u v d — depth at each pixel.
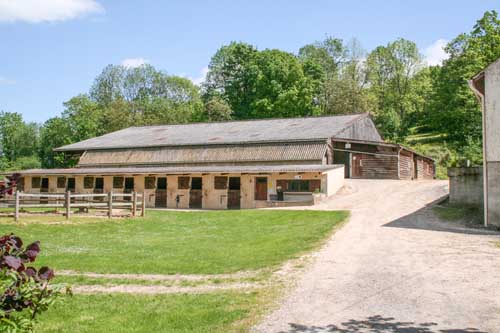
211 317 8.14
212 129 51.09
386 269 11.68
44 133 82.38
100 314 8.56
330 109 70.94
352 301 8.95
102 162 49.00
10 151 88.94
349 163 43.41
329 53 85.62
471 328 7.30
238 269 12.40
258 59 72.94
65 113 76.25
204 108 75.69
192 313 8.48
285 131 44.94
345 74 80.88
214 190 36.91
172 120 77.50
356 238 16.75
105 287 10.79
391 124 72.94
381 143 42.56
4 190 5.56
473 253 13.45
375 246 15.05
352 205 28.31
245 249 15.70
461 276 10.71
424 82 81.62
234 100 77.19
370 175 43.12
